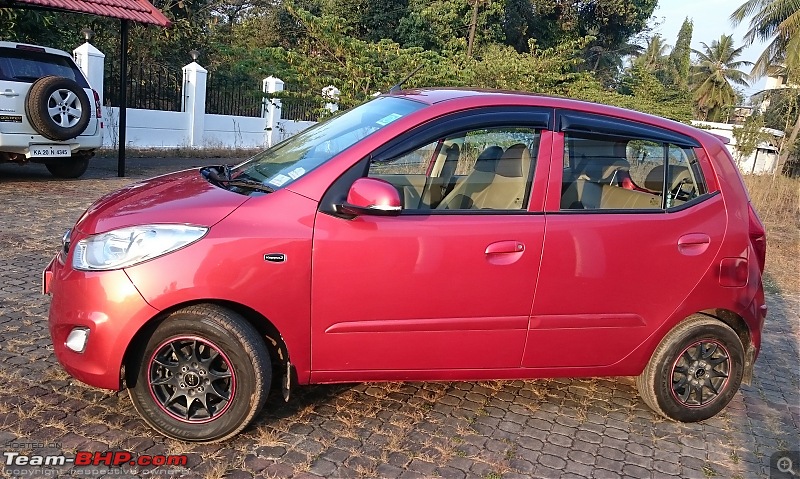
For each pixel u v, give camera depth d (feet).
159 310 9.66
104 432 10.50
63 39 47.57
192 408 10.37
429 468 10.39
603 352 12.07
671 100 89.40
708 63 138.51
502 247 10.93
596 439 11.95
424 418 12.01
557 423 12.41
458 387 13.48
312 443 10.78
